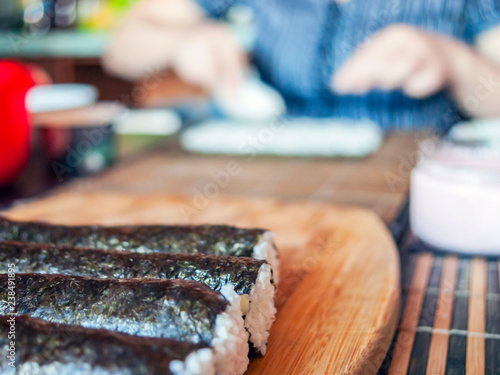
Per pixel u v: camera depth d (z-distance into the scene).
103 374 0.26
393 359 0.35
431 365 0.34
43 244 0.39
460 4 0.77
